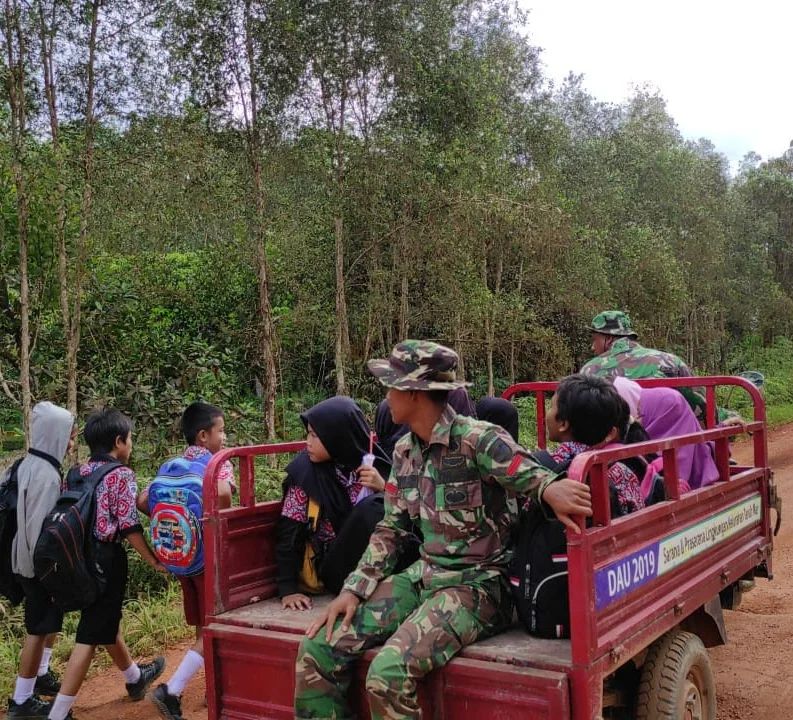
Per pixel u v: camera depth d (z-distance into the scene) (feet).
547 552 9.32
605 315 17.62
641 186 77.41
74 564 13.33
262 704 10.28
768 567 14.92
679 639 10.78
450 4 38.75
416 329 45.01
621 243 65.31
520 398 55.72
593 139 72.23
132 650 18.72
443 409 9.80
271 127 33.78
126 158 27.22
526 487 8.99
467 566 9.57
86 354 29.17
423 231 38.63
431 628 8.88
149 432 28.48
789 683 15.16
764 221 104.42
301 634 10.08
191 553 13.42
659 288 65.16
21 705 14.39
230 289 39.42
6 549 14.42
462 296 41.37
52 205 23.40
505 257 50.49
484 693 8.70
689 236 78.23
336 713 9.53
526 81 51.21
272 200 36.52
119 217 28.02
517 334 46.34
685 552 11.21
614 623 9.00
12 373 26.99
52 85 25.40
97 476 13.96
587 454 8.77
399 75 36.55
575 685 8.26
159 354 30.83
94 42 26.35
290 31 31.83
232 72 32.37
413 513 9.95
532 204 42.52
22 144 22.75
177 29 30.55
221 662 10.63
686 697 10.48
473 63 40.73
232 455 11.54
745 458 48.19
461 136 38.68
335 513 11.93
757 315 99.50
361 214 37.86
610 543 9.02
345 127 36.63
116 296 29.73
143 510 15.21
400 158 36.45
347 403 11.91
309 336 42.29
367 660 9.51
